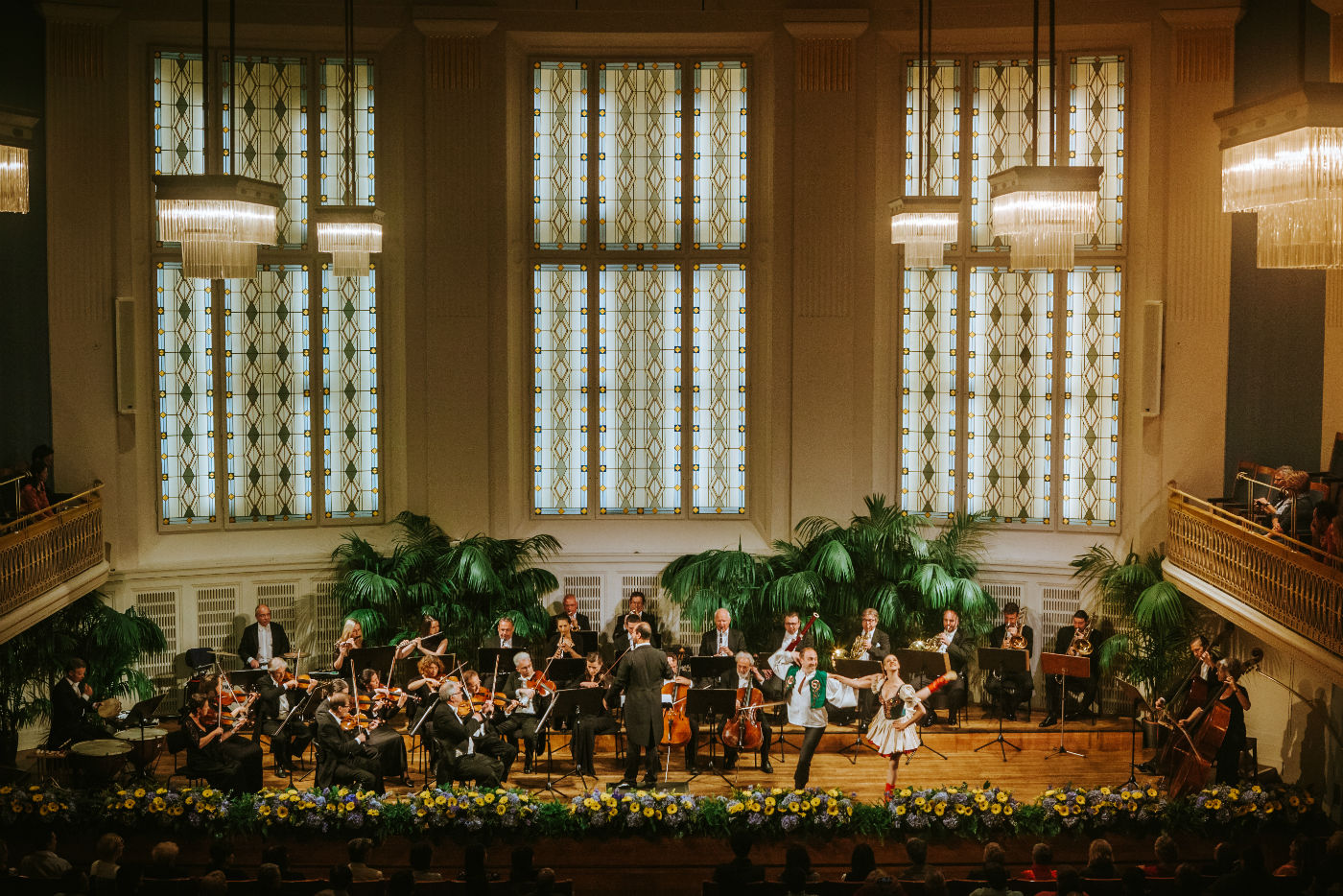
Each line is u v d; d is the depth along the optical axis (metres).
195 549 13.69
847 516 14.09
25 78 12.71
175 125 13.61
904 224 11.04
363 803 10.13
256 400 14.02
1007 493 14.23
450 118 13.93
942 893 7.86
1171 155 13.23
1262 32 12.87
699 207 14.38
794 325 14.01
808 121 13.88
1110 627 13.41
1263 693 12.37
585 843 10.20
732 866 8.53
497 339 14.12
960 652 12.80
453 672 11.63
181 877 8.58
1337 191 7.02
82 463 13.02
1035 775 11.56
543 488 14.53
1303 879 8.02
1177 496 12.73
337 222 11.16
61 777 10.99
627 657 11.05
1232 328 13.12
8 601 10.42
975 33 13.70
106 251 13.08
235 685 11.42
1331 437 12.34
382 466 14.40
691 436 14.55
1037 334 14.04
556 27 13.91
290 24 13.49
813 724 10.90
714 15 13.91
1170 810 10.20
